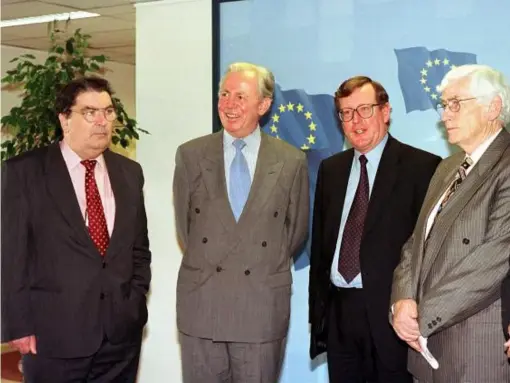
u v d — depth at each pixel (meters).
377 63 4.04
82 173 3.01
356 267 3.05
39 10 5.22
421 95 3.94
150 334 4.74
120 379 3.08
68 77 4.40
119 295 2.99
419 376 2.66
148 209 4.74
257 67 3.18
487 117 2.54
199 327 3.09
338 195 3.18
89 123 2.91
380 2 4.01
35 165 2.97
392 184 3.04
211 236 3.10
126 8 5.10
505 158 2.48
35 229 2.93
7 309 2.88
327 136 4.19
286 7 4.26
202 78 4.54
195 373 3.14
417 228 2.72
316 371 4.23
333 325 3.13
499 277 2.41
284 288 3.12
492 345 2.45
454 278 2.45
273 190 3.10
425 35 3.91
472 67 2.59
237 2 4.39
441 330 2.49
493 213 2.45
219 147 3.19
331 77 4.16
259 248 3.07
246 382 3.07
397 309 2.65
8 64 6.93
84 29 6.02
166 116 4.67
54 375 2.95
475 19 3.79
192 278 3.13
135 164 3.22
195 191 3.18
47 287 2.92
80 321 2.91
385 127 3.15
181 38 4.60
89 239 2.94
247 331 3.04
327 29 4.16
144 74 4.73
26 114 4.41
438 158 3.08
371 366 3.06
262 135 3.23
